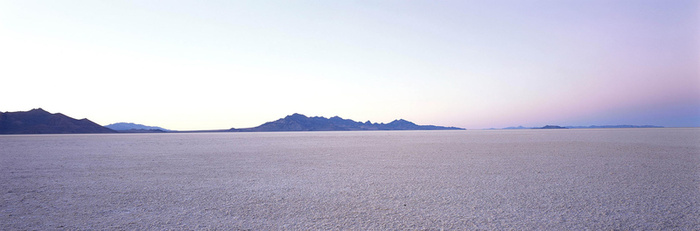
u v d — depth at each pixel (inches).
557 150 888.3
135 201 322.7
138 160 713.6
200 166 597.3
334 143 1467.8
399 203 306.8
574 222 247.4
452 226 240.4
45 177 473.7
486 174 472.7
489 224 244.4
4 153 936.9
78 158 765.3
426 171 509.7
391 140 1782.7
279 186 394.6
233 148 1133.1
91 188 388.5
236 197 337.4
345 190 367.6
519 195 335.0
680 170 498.3
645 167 532.7
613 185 382.9
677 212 270.5
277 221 255.8
